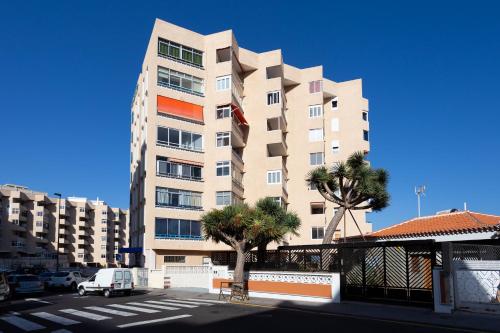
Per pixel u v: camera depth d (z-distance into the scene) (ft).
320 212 161.68
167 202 134.92
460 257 56.54
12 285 94.32
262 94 158.92
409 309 57.72
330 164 164.86
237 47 156.56
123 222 447.42
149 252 129.29
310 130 163.73
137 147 170.09
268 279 78.02
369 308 59.82
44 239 343.05
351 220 154.61
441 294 54.24
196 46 148.97
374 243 63.77
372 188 78.79
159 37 141.69
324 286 68.85
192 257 137.90
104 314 58.08
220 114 145.69
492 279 51.83
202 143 144.56
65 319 54.03
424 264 58.29
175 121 140.26
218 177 141.18
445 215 92.02
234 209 78.74
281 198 150.20
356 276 66.28
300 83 168.35
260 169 154.30
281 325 47.37
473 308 52.75
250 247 81.00
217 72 147.84
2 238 306.96
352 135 165.37
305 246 73.92
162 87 139.74
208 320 51.01
